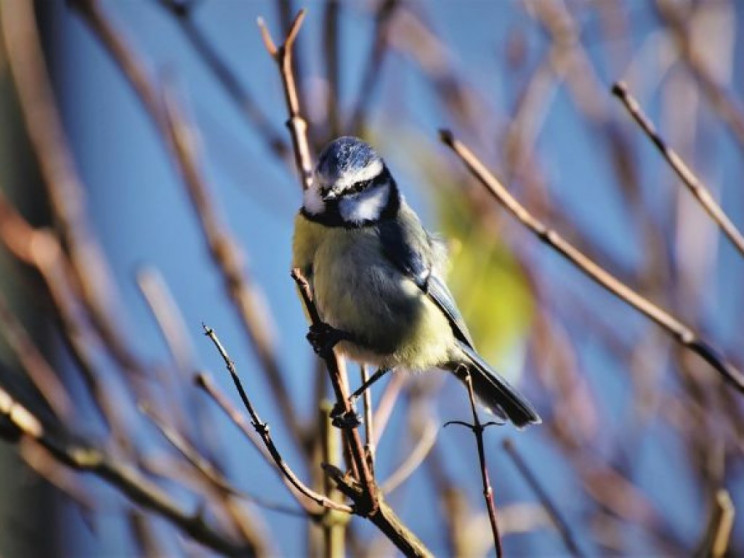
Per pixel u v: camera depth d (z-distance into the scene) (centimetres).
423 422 964
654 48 1107
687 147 1038
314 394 890
